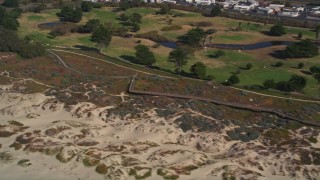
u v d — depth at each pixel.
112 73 128.12
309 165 81.88
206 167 79.88
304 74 139.75
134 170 77.50
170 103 105.88
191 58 156.12
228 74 138.75
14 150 84.38
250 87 123.56
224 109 104.88
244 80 133.12
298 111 105.38
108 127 95.44
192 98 109.25
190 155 83.62
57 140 88.06
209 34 189.75
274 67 147.25
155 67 142.62
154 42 177.75
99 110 101.94
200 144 88.81
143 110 101.88
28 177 75.75
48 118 98.81
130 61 148.50
